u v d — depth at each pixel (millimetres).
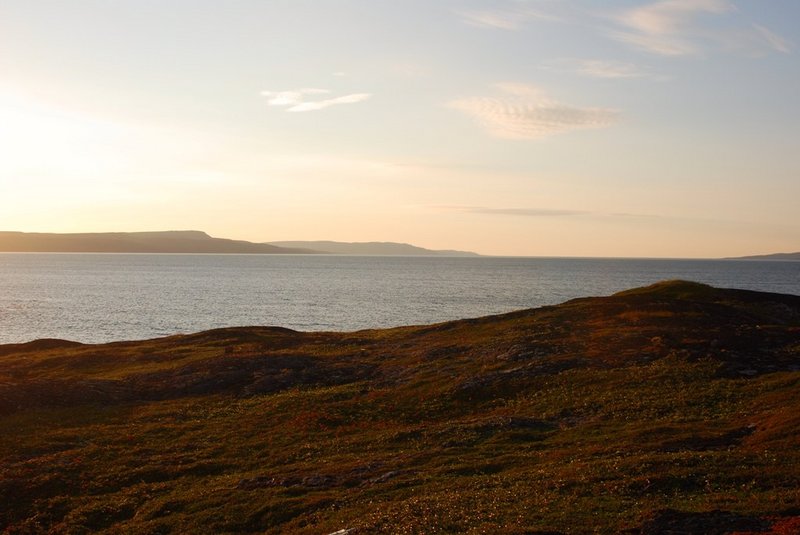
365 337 71188
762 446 27375
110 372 59812
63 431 41312
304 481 29734
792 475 23312
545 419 37031
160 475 33438
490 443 33062
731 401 35969
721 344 47875
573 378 43750
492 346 55344
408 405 43406
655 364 44594
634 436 31312
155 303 167625
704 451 27750
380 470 30203
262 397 49344
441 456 31359
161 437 39969
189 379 54406
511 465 29031
